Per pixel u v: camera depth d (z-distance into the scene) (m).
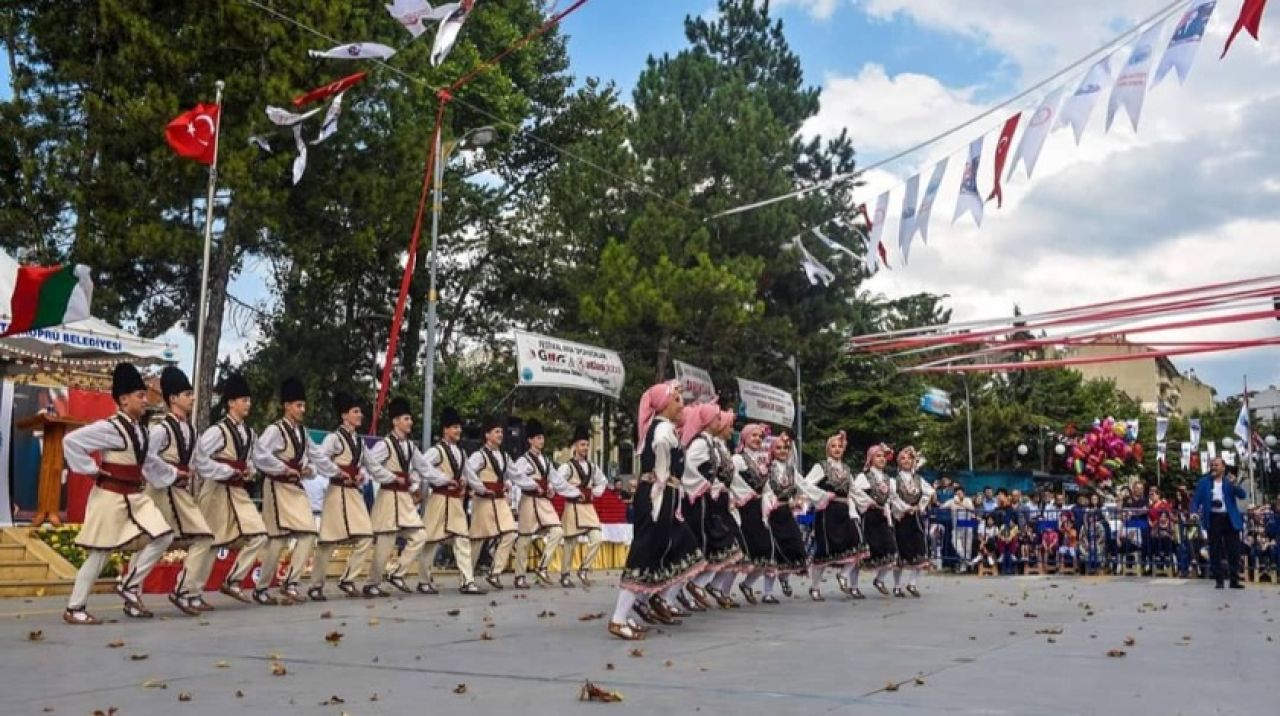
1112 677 6.10
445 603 11.18
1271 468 43.47
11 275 14.70
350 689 5.52
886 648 7.43
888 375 37.28
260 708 4.96
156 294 25.36
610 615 9.71
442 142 21.09
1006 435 38.62
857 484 12.66
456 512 12.66
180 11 21.09
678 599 10.44
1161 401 43.66
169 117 19.58
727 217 24.08
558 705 5.05
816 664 6.55
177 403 9.84
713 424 10.38
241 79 20.16
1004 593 13.56
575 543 14.54
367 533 11.78
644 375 23.66
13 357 16.45
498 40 29.77
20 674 5.99
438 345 31.36
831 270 25.56
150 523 9.09
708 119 24.91
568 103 32.97
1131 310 18.88
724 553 10.15
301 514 11.01
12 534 12.73
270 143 21.16
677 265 23.14
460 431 12.95
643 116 25.09
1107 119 10.52
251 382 28.53
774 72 31.03
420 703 5.10
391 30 22.91
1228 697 5.45
